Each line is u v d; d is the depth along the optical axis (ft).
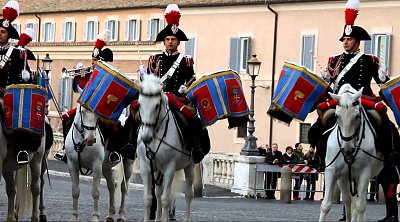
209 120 119.34
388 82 115.24
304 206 207.41
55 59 485.56
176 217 156.76
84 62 471.21
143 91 109.40
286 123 116.47
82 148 127.13
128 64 447.42
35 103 114.52
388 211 160.35
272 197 242.17
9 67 117.19
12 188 122.31
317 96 115.14
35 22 498.28
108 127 129.90
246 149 247.91
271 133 378.32
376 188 227.20
